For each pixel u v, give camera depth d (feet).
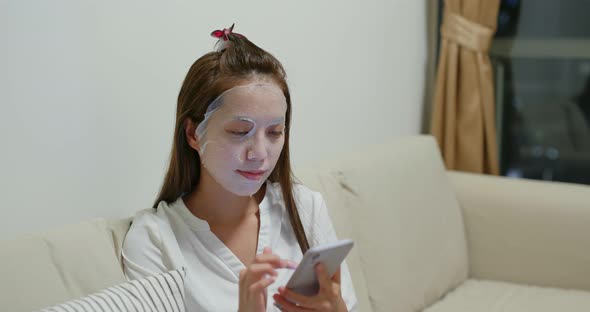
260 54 4.76
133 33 5.62
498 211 8.29
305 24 7.47
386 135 9.23
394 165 7.50
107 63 5.45
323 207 5.45
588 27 9.50
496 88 10.08
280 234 5.17
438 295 7.57
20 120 4.91
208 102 4.64
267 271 4.07
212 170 4.73
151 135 5.90
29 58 4.92
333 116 8.05
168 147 6.08
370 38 8.63
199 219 4.82
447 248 7.87
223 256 4.83
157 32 5.82
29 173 5.00
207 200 4.94
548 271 8.07
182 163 4.95
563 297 7.66
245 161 4.64
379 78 8.91
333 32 7.91
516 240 8.21
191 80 4.75
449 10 9.48
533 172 10.27
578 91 9.77
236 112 4.58
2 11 4.74
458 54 9.57
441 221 7.89
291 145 7.36
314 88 7.68
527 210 8.16
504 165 10.38
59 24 5.09
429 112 10.23
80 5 5.21
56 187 5.19
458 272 7.99
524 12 9.78
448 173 8.84
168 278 4.41
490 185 8.45
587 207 7.91
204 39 6.29
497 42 9.98
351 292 5.31
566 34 9.63
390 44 9.09
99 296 4.08
